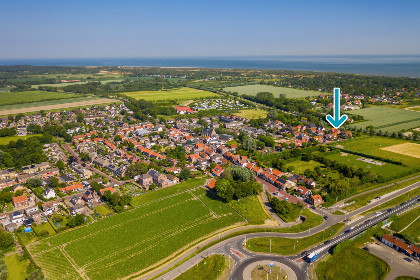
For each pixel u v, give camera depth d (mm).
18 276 145625
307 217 197875
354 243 170625
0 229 179250
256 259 157875
